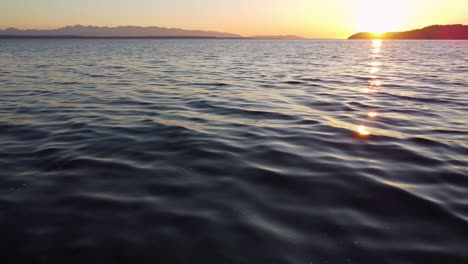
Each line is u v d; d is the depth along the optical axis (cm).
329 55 5328
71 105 1195
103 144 735
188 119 983
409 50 7450
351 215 436
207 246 369
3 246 369
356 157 657
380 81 1934
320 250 362
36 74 2222
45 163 618
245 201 474
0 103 1218
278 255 354
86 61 3566
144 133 825
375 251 360
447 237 386
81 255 354
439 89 1605
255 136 805
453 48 8638
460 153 679
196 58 4319
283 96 1405
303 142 758
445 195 491
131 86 1694
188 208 453
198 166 607
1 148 704
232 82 1878
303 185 528
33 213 437
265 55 5253
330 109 1138
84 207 454
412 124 927
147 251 361
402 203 468
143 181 541
